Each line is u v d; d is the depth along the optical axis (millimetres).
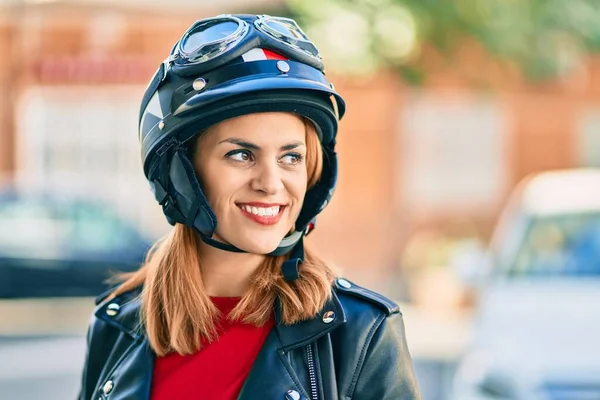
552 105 19391
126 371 2545
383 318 2426
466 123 19125
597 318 5793
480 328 6090
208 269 2580
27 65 18453
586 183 7230
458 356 11102
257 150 2426
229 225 2471
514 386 5438
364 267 18812
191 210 2479
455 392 5836
